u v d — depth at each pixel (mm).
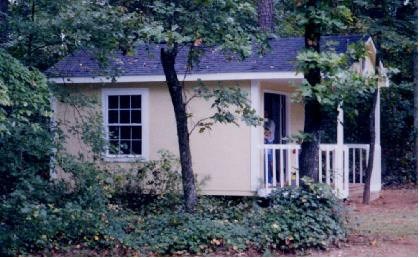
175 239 10125
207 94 12375
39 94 10195
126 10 11789
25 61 12688
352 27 17641
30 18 12539
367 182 16047
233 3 10961
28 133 10867
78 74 15461
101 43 12078
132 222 11594
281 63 14695
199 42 10938
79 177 11266
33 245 10164
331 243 10297
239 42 10844
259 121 11633
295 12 10602
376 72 13273
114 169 14867
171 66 11836
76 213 10180
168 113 15555
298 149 14930
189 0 11086
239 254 9875
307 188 10719
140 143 15789
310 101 10789
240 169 15086
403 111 22266
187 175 11922
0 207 10000
